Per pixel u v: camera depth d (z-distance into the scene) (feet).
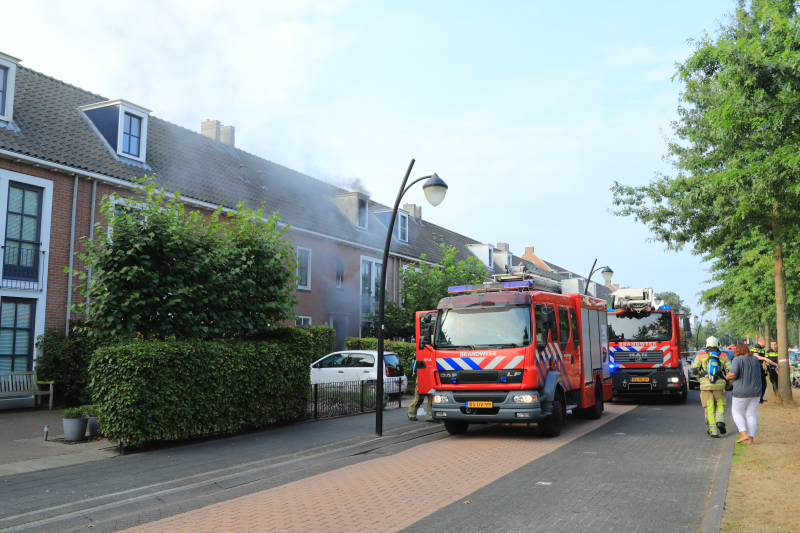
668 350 57.77
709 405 35.60
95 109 60.23
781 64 28.27
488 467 27.22
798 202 34.86
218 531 17.84
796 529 16.85
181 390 32.14
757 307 80.53
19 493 22.36
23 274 48.55
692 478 24.20
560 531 17.33
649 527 17.62
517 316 35.50
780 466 25.90
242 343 37.50
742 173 34.45
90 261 33.96
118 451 30.48
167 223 35.58
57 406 47.98
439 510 19.85
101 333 33.14
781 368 50.70
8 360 47.19
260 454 30.40
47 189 50.44
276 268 40.57
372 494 22.35
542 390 35.17
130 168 58.95
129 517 19.52
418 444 34.94
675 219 52.75
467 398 35.50
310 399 44.34
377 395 37.04
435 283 80.28
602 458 29.01
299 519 19.06
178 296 35.06
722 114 32.45
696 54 33.53
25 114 53.42
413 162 39.17
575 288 46.50
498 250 153.69
